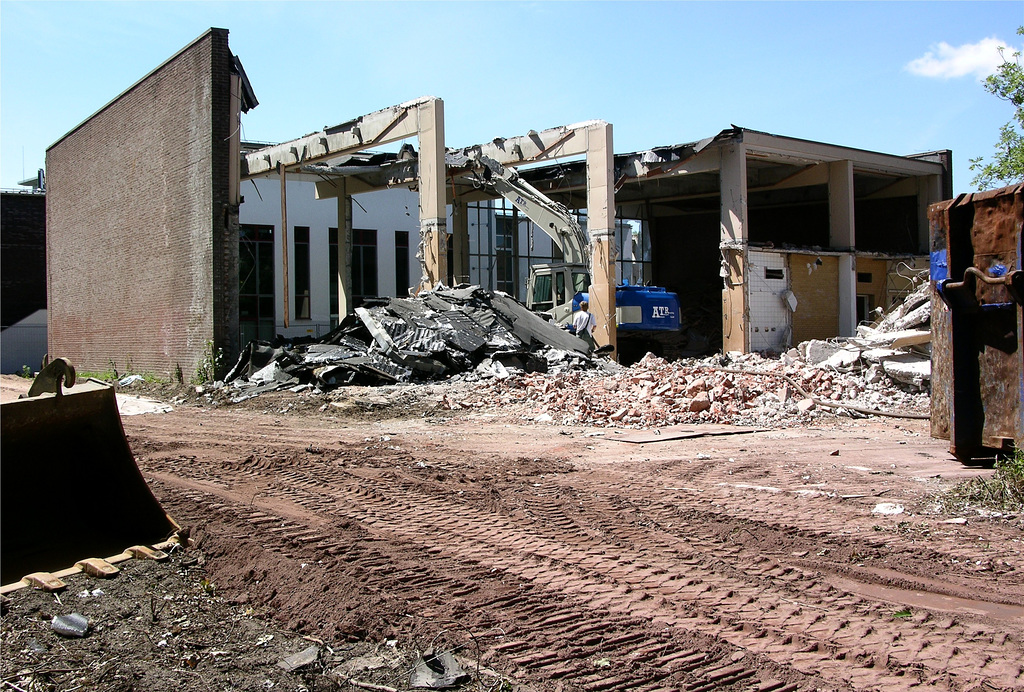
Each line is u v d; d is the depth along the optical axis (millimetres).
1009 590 5129
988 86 21891
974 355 7703
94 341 28250
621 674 3941
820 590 5148
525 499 7672
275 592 5027
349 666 4031
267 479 8641
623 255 42375
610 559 5809
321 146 26891
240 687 3785
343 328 21438
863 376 16578
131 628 4480
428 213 23609
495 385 17031
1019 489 7039
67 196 30531
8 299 39688
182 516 6867
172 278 22750
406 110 24172
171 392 20062
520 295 42406
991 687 3781
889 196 36938
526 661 4078
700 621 4641
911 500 7500
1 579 5328
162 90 23156
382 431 13031
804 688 3803
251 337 36875
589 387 16344
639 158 29469
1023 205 7133
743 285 28766
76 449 6070
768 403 14703
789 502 7520
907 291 34156
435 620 4590
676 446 11188
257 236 37188
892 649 4230
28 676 3852
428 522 6809
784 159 31531
